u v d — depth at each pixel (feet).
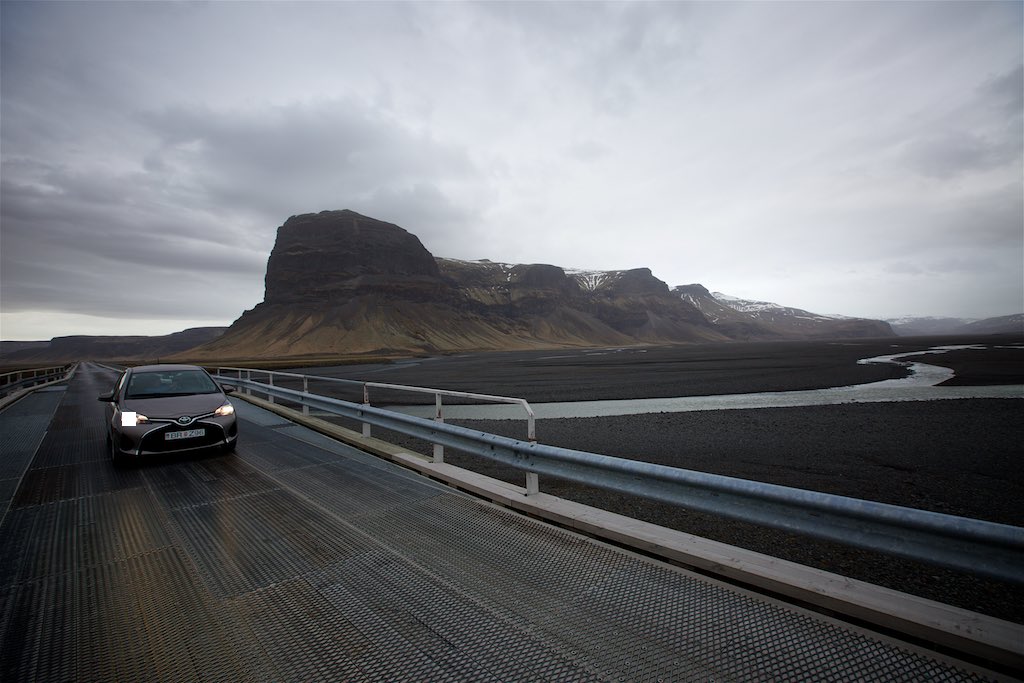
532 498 16.39
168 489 19.72
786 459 29.43
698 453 31.40
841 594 9.36
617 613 9.82
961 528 7.74
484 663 8.42
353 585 11.39
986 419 44.73
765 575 10.28
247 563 12.69
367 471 21.99
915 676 7.55
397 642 9.12
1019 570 7.32
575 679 7.91
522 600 10.49
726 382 96.37
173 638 9.36
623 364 186.09
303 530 14.93
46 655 8.79
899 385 84.07
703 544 12.06
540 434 40.14
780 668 7.92
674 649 8.57
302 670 8.36
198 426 24.13
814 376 106.73
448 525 15.08
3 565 12.76
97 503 18.06
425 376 139.95
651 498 12.76
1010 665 7.50
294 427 35.17
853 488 22.93
